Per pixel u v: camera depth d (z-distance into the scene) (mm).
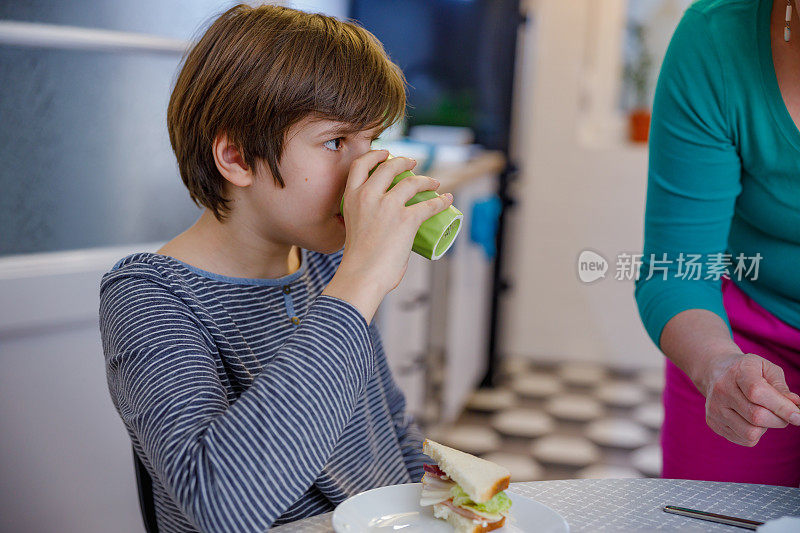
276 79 805
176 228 1716
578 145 3648
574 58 3588
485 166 2838
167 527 901
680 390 1239
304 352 729
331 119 814
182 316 833
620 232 3686
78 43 1441
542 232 3748
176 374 775
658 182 1148
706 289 1134
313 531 750
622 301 3738
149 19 1600
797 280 1124
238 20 862
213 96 836
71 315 1469
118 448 1592
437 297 2535
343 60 823
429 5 3295
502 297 3623
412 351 2311
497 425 3006
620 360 3787
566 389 3455
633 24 3953
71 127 1482
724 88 1044
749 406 841
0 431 1396
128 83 1569
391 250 774
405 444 1074
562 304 3791
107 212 1566
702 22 1071
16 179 1408
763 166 1066
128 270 858
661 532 754
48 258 1451
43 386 1449
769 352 1193
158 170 1653
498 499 718
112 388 860
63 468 1499
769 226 1117
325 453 723
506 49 3273
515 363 3803
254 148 821
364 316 753
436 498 740
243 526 698
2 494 1411
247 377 878
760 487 873
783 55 1002
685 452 1236
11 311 1375
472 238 2865
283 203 849
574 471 2625
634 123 3750
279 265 953
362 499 751
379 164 838
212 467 700
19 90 1392
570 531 743
